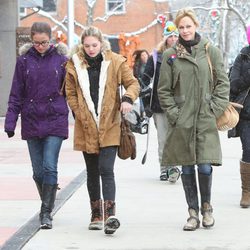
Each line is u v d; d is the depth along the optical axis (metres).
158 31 98.12
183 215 14.67
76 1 94.94
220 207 15.60
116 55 12.98
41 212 13.56
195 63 13.00
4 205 15.84
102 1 97.81
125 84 12.93
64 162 23.44
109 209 12.74
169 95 13.16
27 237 12.66
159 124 19.03
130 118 12.98
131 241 12.45
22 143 29.94
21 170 21.69
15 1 45.00
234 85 15.24
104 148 12.77
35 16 95.62
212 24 89.19
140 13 98.50
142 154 25.83
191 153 13.01
